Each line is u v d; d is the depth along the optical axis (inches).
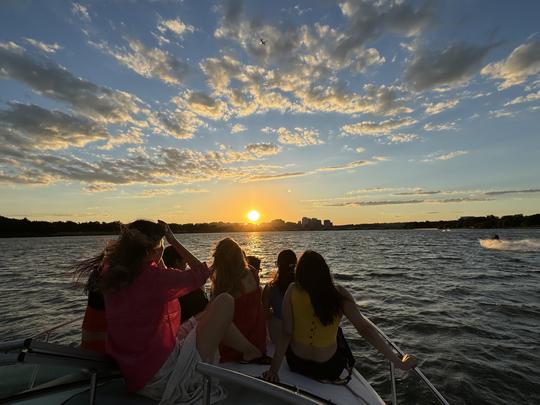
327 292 121.2
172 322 125.4
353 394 120.6
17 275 875.4
